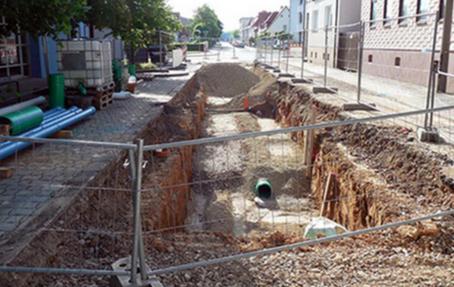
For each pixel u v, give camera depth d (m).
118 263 4.46
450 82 14.35
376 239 5.83
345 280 4.67
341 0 26.45
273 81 22.72
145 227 6.39
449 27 14.25
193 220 10.51
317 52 30.83
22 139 3.72
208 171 13.18
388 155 9.06
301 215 10.67
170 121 12.79
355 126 10.83
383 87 16.58
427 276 4.72
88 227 5.70
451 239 5.56
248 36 115.62
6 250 4.49
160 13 21.67
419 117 10.81
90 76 11.99
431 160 7.71
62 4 9.27
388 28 19.78
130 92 16.48
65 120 9.48
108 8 15.01
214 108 22.75
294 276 4.76
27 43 14.08
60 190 6.13
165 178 8.62
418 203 6.98
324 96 14.84
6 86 11.48
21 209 5.52
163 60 32.62
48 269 3.87
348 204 8.99
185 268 4.19
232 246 5.89
